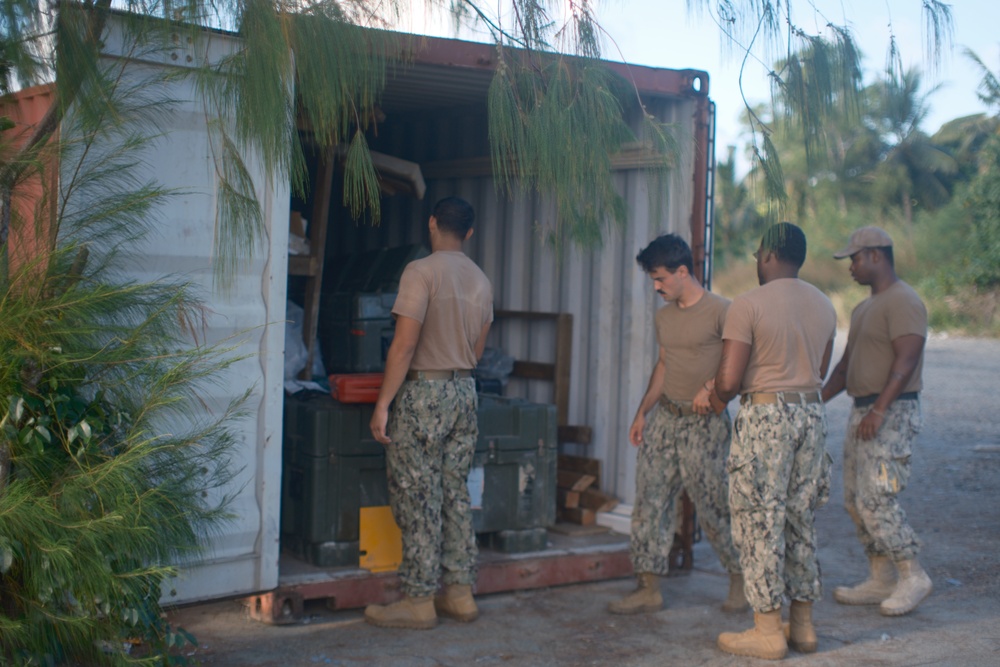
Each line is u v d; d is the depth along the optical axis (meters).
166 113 3.51
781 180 3.05
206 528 3.54
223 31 2.96
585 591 4.87
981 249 26.91
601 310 5.51
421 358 4.20
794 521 3.95
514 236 5.96
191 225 3.66
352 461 4.52
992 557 5.50
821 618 4.46
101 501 2.94
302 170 3.02
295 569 4.45
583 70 3.09
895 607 4.46
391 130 6.79
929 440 9.92
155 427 3.27
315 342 5.51
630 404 5.39
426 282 4.12
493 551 4.92
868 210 34.44
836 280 33.22
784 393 3.88
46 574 2.85
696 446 4.36
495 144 3.02
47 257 2.94
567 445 5.77
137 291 3.07
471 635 4.19
